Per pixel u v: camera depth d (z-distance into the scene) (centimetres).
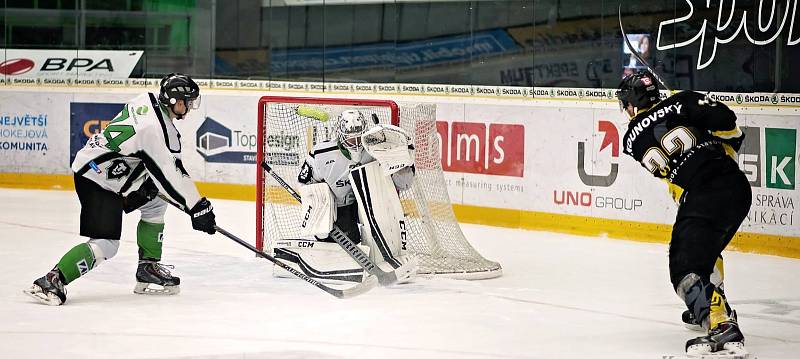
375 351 557
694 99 557
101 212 668
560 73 1108
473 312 665
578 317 656
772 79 938
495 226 1114
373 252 741
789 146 915
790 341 600
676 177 563
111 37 1387
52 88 1374
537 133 1080
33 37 1391
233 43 1360
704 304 539
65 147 1373
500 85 1164
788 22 923
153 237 705
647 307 692
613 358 550
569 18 1095
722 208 549
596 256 915
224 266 828
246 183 1309
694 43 1001
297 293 719
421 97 1177
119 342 570
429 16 1233
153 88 1370
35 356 540
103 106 1377
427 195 835
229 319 633
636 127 570
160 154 657
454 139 1149
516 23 1147
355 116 728
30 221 1077
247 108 1308
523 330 615
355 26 1294
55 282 664
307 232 735
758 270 852
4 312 644
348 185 745
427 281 770
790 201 913
